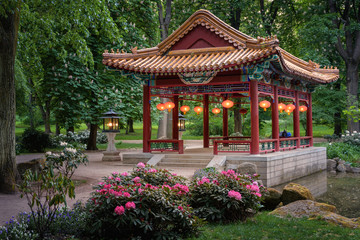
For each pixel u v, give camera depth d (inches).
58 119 879.1
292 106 768.3
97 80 874.8
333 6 1242.0
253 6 1218.6
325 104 1245.1
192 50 669.3
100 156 883.4
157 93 711.7
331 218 341.7
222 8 1168.2
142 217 263.3
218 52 648.4
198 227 299.1
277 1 1312.7
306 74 709.3
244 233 293.6
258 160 605.3
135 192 269.0
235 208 324.2
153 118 970.7
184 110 792.3
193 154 684.1
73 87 852.0
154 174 332.8
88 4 596.1
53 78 821.9
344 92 1239.5
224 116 898.7
